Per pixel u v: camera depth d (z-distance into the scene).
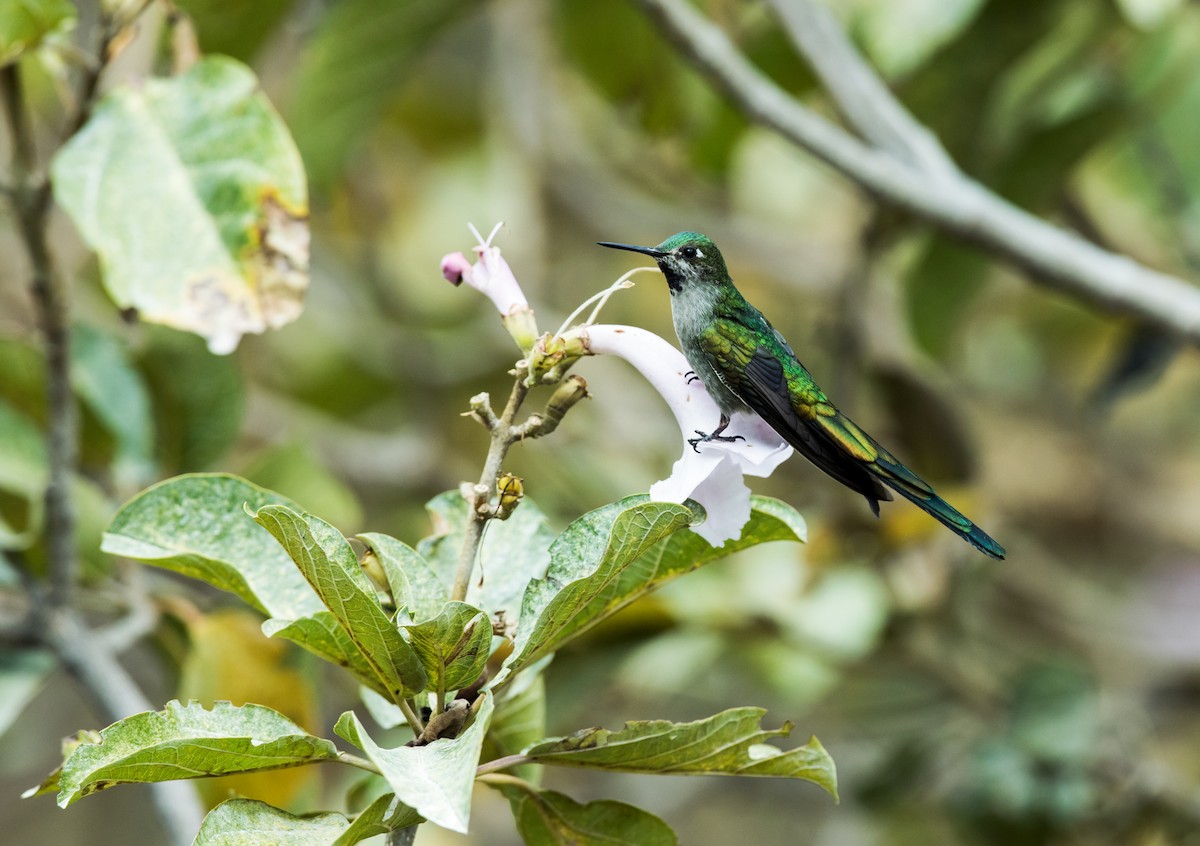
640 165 15.52
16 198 6.20
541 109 13.78
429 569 4.21
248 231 6.00
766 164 15.62
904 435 10.68
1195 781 13.06
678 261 5.94
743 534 4.69
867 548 10.14
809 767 4.30
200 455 7.96
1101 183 13.34
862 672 10.63
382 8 8.90
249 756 4.02
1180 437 18.05
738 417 5.92
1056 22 9.34
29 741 11.81
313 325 14.77
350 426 14.79
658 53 11.09
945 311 10.57
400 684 4.12
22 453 7.55
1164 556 16.48
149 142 6.11
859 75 8.67
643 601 8.67
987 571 10.50
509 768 4.93
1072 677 10.39
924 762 10.84
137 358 7.85
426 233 15.19
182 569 4.69
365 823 3.90
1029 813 10.16
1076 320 16.78
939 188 8.24
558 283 15.40
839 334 10.70
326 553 3.88
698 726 4.18
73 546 6.52
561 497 12.10
